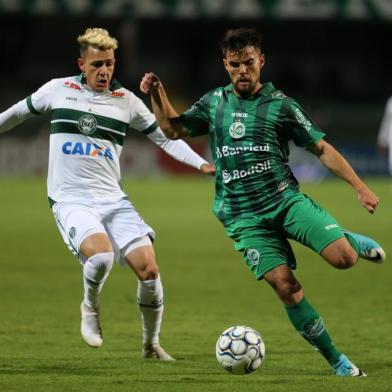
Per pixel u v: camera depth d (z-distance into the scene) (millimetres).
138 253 26172
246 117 24344
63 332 31656
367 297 40188
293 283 23844
